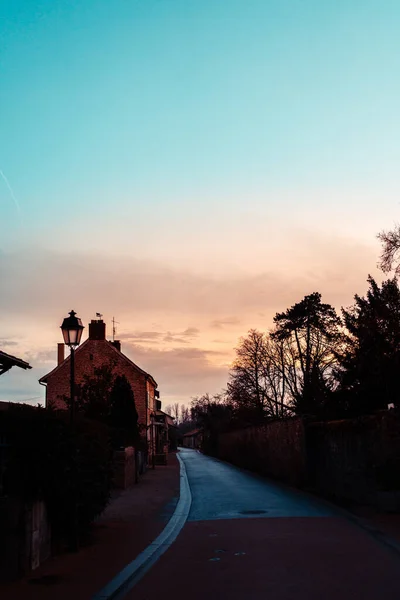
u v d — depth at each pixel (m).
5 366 13.94
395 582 8.72
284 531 13.91
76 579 9.34
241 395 60.69
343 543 12.06
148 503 21.05
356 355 27.30
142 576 9.77
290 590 8.45
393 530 12.98
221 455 64.06
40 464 9.91
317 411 34.84
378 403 25.62
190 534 14.05
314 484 23.56
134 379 51.78
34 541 10.10
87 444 12.43
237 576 9.51
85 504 12.28
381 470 16.17
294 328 54.88
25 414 10.14
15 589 8.73
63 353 54.38
